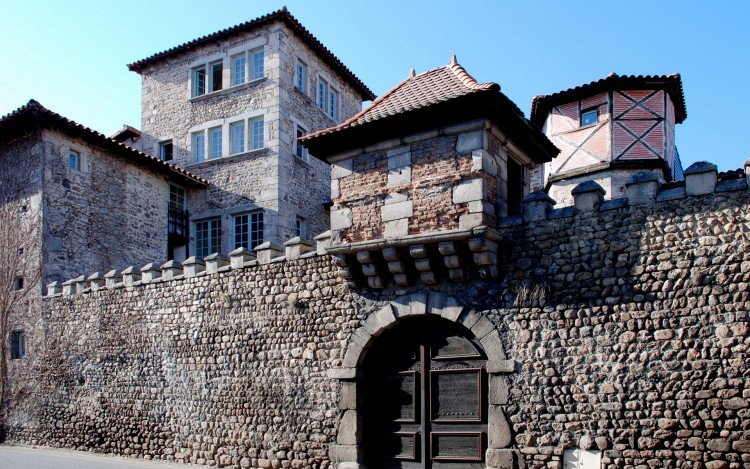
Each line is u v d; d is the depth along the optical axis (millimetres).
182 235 19453
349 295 10188
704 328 7570
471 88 9062
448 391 9289
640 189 8211
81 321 13789
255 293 11320
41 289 14633
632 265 8102
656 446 7637
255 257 11844
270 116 18922
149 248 17984
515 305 8766
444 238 8828
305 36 20109
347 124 9914
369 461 9805
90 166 16344
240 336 11383
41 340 14406
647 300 7941
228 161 19484
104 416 13008
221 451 11250
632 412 7832
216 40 20078
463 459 8977
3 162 16062
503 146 9680
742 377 7277
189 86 20578
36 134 15352
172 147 20750
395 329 9875
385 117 9344
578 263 8453
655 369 7773
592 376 8141
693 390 7527
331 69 22156
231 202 19250
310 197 20328
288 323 10820
